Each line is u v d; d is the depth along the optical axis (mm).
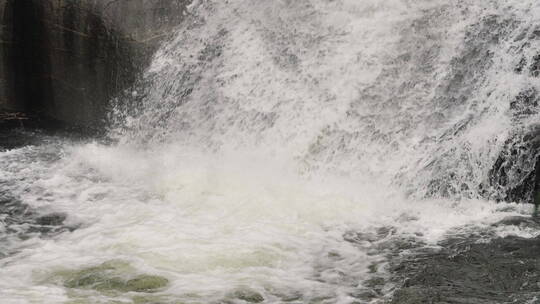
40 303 7480
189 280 8156
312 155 11883
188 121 13461
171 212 10367
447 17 11531
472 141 10773
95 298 7668
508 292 7855
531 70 10812
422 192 10836
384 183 11141
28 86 15453
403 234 9602
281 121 12359
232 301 7672
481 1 11414
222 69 13250
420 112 11320
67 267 8539
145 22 14086
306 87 12297
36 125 15406
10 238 9758
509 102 10750
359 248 9195
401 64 11648
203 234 9484
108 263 8609
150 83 14023
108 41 14398
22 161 13148
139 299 7668
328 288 8070
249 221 9938
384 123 11523
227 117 12984
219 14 13516
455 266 8555
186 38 13742
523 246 9016
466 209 10367
